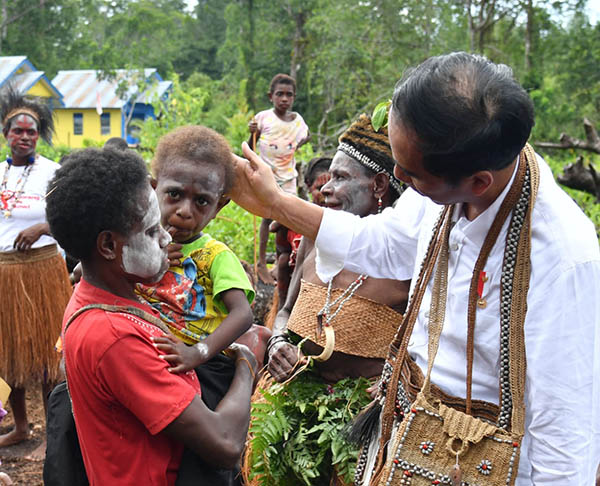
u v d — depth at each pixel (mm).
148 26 42031
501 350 1982
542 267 1922
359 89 28344
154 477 1932
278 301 4887
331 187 3150
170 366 2006
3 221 5148
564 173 7777
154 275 2021
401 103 1849
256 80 32312
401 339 2355
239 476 3146
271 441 2840
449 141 1785
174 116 15977
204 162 2316
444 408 2049
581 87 28797
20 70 33250
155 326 2039
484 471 1978
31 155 5305
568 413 1879
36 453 5082
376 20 29188
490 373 2076
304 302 3072
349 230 2547
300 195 8188
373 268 2588
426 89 1794
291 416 2979
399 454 2045
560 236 1911
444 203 2039
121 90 33906
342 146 3160
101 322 1909
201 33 56500
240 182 2514
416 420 2057
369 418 2467
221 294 2336
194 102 16312
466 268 2109
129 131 38500
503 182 1979
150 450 1940
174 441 1997
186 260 2336
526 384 1983
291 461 2900
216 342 2188
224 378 2275
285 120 8172
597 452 1924
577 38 29375
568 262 1886
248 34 32469
